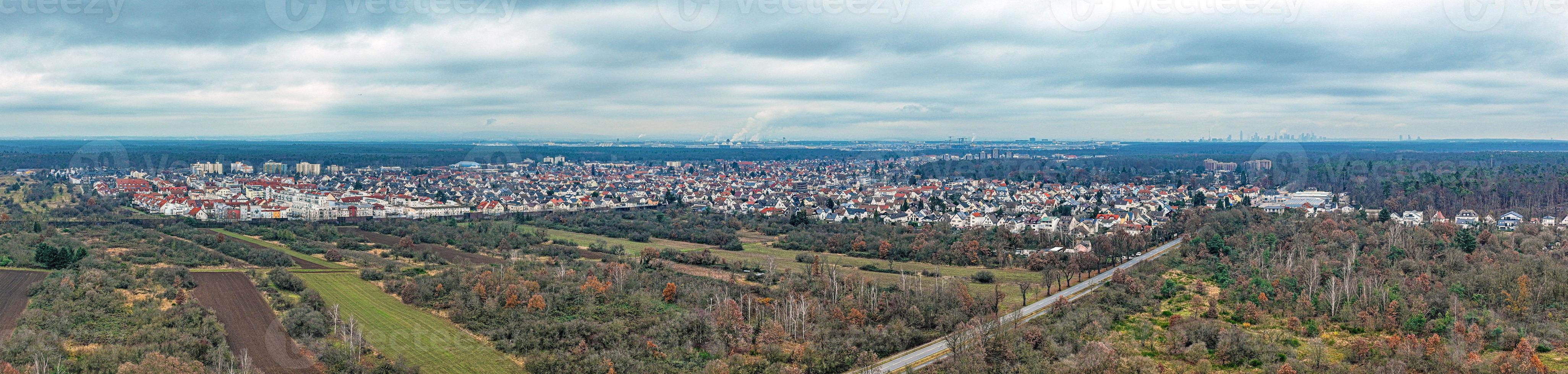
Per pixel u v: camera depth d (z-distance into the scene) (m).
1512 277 178.12
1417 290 175.50
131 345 135.25
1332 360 141.75
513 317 159.88
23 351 127.00
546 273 195.00
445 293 175.50
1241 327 161.38
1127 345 149.00
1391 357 139.88
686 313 162.62
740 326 158.25
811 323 163.25
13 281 174.50
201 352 135.50
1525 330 150.50
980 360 141.25
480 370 135.88
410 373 132.38
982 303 178.75
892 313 171.25
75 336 138.88
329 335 149.50
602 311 167.88
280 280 185.00
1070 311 171.38
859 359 144.75
